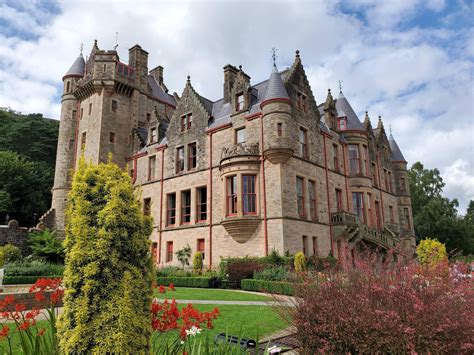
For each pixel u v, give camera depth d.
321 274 7.78
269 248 24.58
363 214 33.00
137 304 4.95
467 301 6.36
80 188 5.23
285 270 20.27
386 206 38.72
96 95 39.09
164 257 31.55
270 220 25.00
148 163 35.84
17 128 57.69
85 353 4.57
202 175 30.22
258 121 27.27
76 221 5.04
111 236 4.98
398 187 43.41
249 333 9.34
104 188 5.31
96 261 4.86
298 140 27.92
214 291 19.41
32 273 22.06
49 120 63.94
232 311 12.27
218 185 28.84
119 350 4.52
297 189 27.06
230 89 32.22
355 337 6.24
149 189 34.81
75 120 42.47
